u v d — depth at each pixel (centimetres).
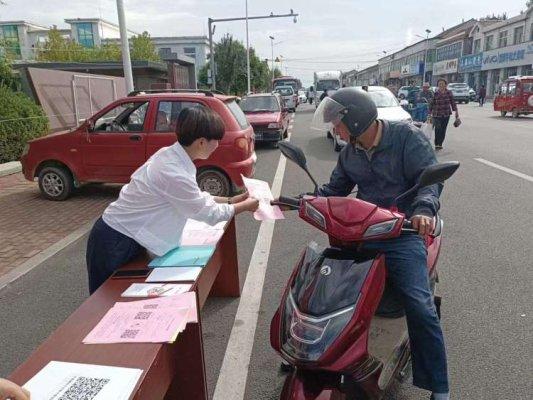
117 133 781
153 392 200
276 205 286
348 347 221
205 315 406
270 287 457
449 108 1252
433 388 256
